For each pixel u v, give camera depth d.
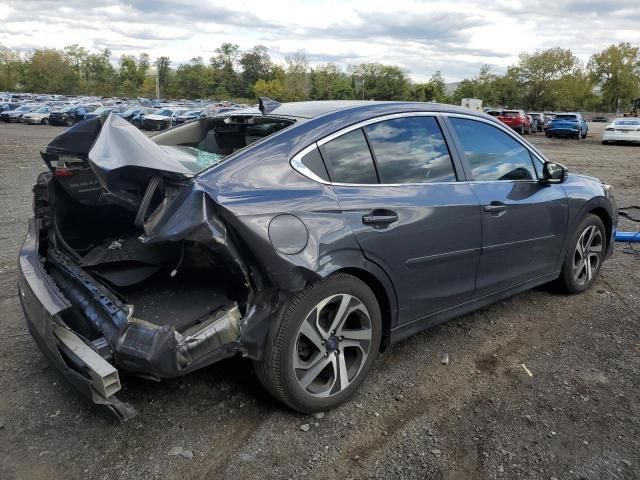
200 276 2.95
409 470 2.64
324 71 95.19
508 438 2.88
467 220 3.57
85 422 2.97
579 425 2.99
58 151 3.40
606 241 5.13
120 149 2.62
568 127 31.92
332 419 3.04
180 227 2.51
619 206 9.27
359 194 3.10
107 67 125.12
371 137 3.32
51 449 2.75
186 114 39.22
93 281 2.98
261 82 93.12
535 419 3.05
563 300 4.79
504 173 4.03
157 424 2.96
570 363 3.68
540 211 4.17
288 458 2.71
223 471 2.62
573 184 4.65
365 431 2.94
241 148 3.11
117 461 2.67
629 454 2.76
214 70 114.69
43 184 3.54
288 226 2.74
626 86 91.19
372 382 3.43
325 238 2.85
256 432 2.91
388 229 3.13
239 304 2.81
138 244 3.12
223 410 3.09
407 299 3.36
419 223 3.28
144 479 2.56
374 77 96.06
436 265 3.46
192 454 2.73
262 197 2.75
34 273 3.06
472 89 96.38
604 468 2.65
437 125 3.69
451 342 3.99
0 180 12.43
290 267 2.69
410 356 3.77
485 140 3.98
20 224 7.62
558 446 2.82
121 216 3.48
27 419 2.99
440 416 3.08
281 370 2.82
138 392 3.25
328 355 3.01
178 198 2.59
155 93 114.12
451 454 2.75
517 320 4.38
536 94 93.19
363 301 3.10
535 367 3.63
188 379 3.40
